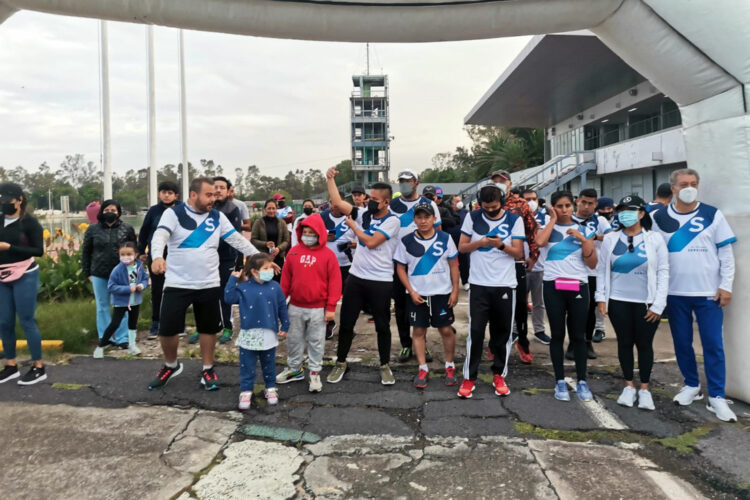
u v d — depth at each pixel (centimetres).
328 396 411
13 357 438
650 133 1747
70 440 325
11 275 414
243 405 377
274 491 271
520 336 502
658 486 277
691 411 380
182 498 262
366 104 5025
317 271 414
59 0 399
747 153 377
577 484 279
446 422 361
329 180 475
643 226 392
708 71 387
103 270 524
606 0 396
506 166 3794
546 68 1730
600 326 588
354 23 421
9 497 260
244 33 434
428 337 614
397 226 437
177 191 567
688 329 389
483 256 411
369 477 287
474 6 411
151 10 407
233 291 383
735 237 373
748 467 297
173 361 423
